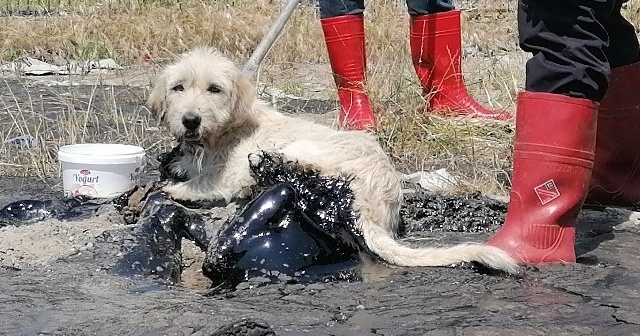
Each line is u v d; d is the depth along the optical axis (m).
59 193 4.68
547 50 3.99
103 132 5.37
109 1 8.65
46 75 6.84
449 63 5.36
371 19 7.61
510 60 6.43
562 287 3.85
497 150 5.04
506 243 4.02
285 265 3.89
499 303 3.76
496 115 5.30
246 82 4.60
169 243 4.05
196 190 4.54
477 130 5.19
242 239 3.92
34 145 5.15
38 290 3.81
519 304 3.75
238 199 4.52
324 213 4.11
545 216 4.00
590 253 4.11
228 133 4.58
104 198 4.46
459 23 5.37
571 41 3.96
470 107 5.36
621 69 4.40
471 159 4.98
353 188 4.18
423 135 5.19
